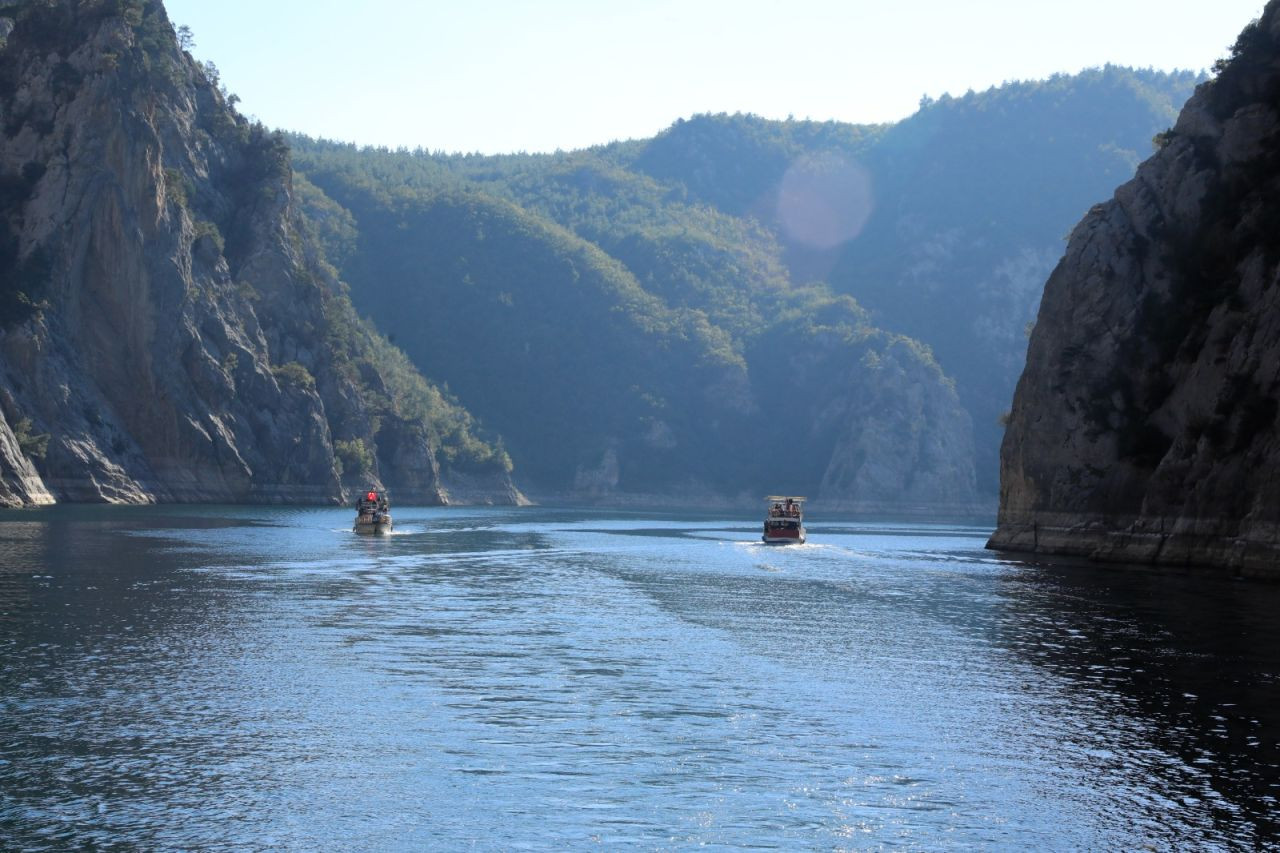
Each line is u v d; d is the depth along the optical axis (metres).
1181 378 96.06
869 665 42.78
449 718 33.28
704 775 28.34
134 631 46.59
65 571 68.31
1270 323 83.38
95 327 186.62
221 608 54.41
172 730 31.41
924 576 80.06
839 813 25.89
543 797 26.62
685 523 192.12
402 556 92.06
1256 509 79.19
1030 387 110.00
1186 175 103.56
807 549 116.38
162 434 190.50
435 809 25.77
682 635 49.66
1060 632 51.56
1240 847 24.20
